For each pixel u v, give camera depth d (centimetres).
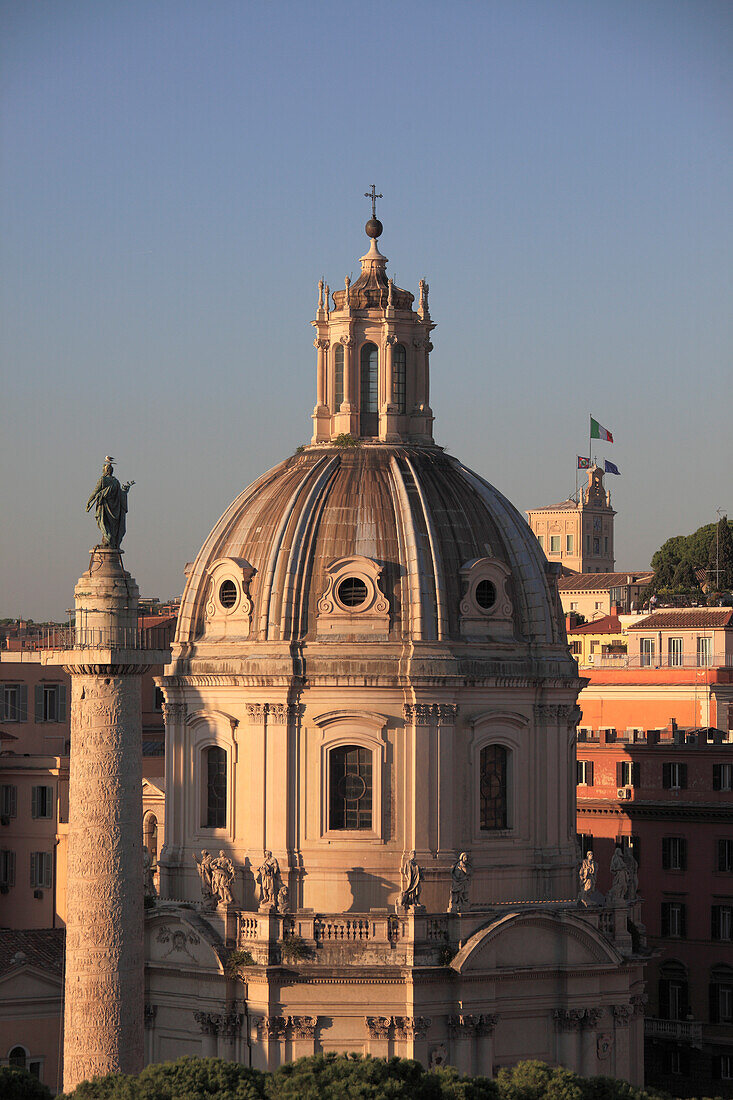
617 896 14375
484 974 13612
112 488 12588
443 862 13862
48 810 16762
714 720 19888
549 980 13988
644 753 17638
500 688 14200
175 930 14075
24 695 18412
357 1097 10894
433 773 13888
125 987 12381
